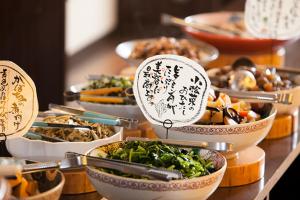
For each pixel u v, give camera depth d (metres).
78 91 3.23
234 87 3.28
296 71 3.55
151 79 2.61
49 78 6.58
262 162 2.75
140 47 4.05
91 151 2.39
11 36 6.21
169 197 2.14
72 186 2.49
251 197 2.56
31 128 2.67
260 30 3.92
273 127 3.23
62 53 6.59
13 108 2.49
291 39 4.27
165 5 9.27
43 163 2.21
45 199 2.02
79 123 2.73
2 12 6.08
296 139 3.28
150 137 3.11
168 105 2.60
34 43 6.38
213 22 4.95
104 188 2.21
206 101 2.56
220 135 2.58
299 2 3.83
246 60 3.68
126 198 2.18
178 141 2.52
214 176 2.21
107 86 3.32
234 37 4.23
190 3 9.15
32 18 6.31
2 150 3.35
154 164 2.30
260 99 2.96
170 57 2.59
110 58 8.52
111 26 9.81
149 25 9.27
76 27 8.52
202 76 2.56
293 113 3.36
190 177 2.24
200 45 4.24
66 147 2.50
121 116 3.07
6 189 1.85
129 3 9.62
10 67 2.47
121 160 2.30
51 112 2.89
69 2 8.14
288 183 3.60
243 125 2.59
